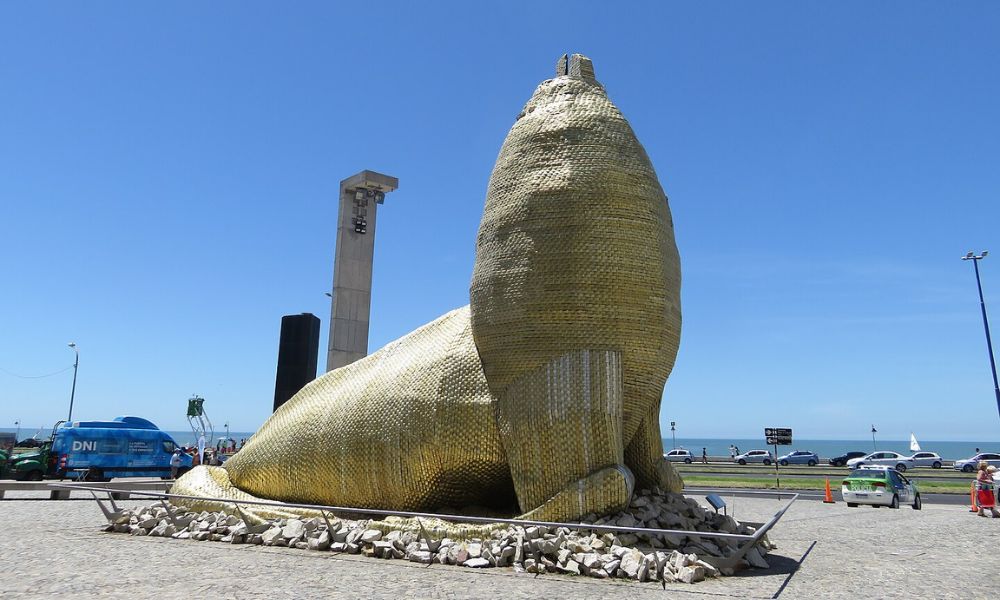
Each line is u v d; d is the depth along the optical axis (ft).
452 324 38.42
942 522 53.26
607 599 23.52
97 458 96.89
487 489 35.83
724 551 30.12
